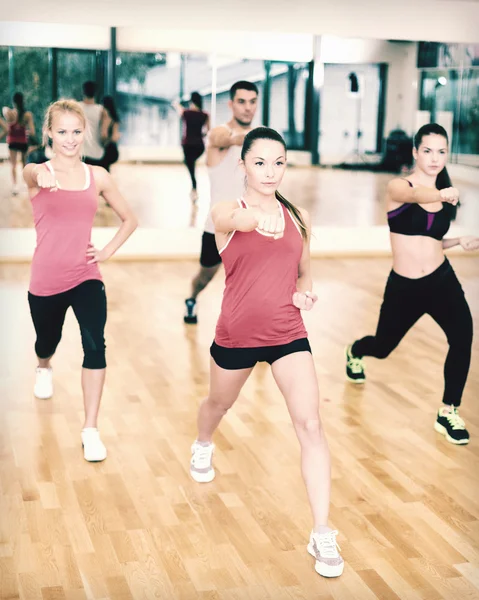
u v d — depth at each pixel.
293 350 2.87
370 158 8.30
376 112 8.15
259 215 2.57
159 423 4.09
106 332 5.61
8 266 7.45
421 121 8.27
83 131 3.52
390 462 3.69
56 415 4.14
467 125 8.31
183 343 5.41
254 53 7.65
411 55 8.05
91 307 3.60
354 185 8.34
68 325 5.75
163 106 7.57
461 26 7.88
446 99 8.20
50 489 3.36
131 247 7.84
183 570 2.79
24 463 3.59
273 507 3.25
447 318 3.92
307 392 2.82
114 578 2.74
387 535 3.05
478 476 3.57
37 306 3.71
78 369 4.84
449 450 3.83
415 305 4.00
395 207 3.89
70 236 3.57
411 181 3.88
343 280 7.36
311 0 7.64
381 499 3.33
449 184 3.89
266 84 7.82
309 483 2.80
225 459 3.68
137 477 3.49
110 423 4.07
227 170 5.10
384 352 4.35
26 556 2.86
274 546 2.96
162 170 7.74
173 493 3.35
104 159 7.48
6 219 7.47
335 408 4.33
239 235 2.79
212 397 3.15
